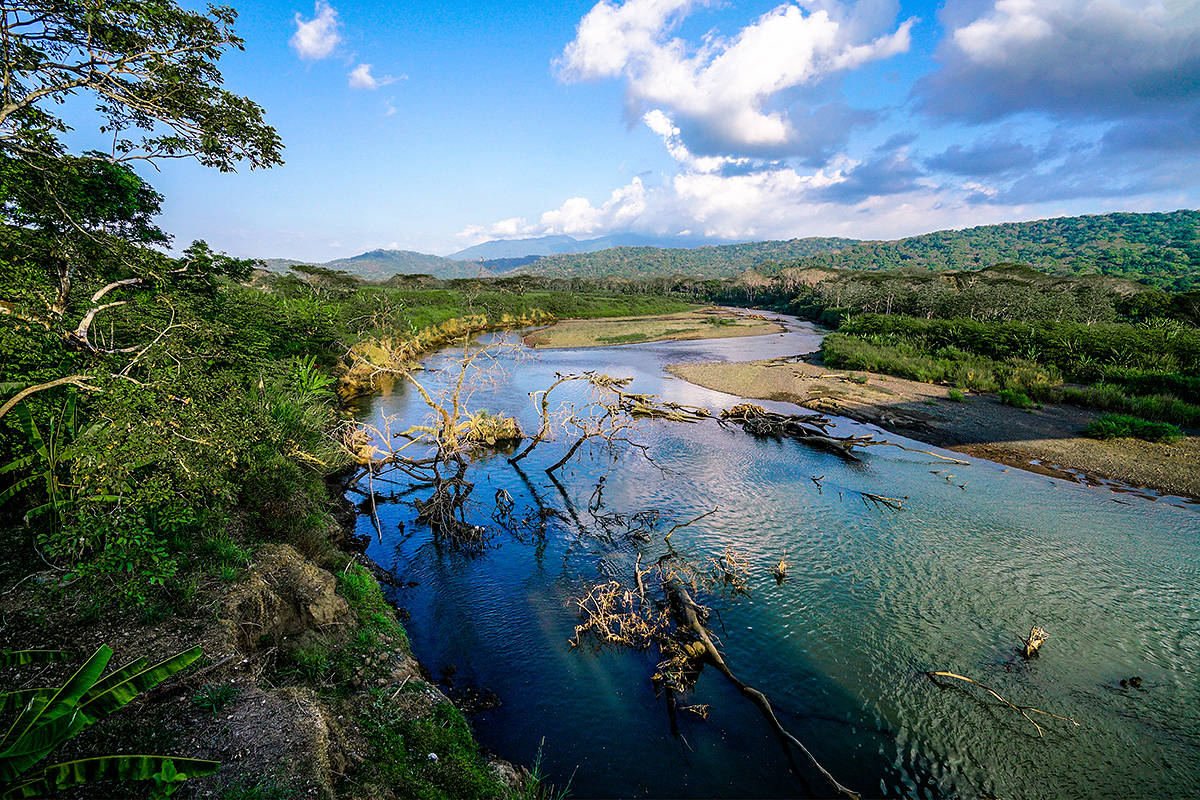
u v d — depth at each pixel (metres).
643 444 25.14
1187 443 23.95
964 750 8.95
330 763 6.28
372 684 8.69
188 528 10.29
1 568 8.52
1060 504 18.41
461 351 55.00
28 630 7.35
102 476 7.20
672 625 12.02
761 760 8.70
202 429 8.26
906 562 14.66
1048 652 11.15
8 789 3.89
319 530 13.48
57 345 8.67
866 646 11.39
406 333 44.94
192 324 10.60
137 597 7.70
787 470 21.83
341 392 33.19
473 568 14.40
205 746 5.90
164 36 8.16
